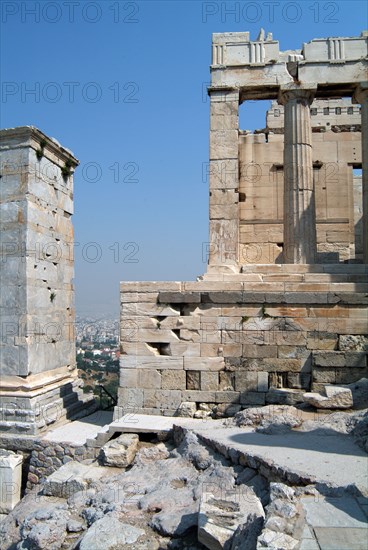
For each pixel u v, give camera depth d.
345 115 23.83
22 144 16.38
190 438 11.78
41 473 14.56
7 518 11.10
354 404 13.23
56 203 18.53
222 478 9.77
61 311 18.69
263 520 7.05
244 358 15.23
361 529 6.58
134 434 13.49
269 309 15.29
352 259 21.38
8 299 16.03
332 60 18.34
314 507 7.25
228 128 18.67
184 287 15.55
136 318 15.70
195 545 7.95
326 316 15.12
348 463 9.13
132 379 15.53
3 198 16.45
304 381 14.98
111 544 7.96
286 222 18.33
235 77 18.78
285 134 18.73
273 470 9.00
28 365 15.79
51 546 8.68
